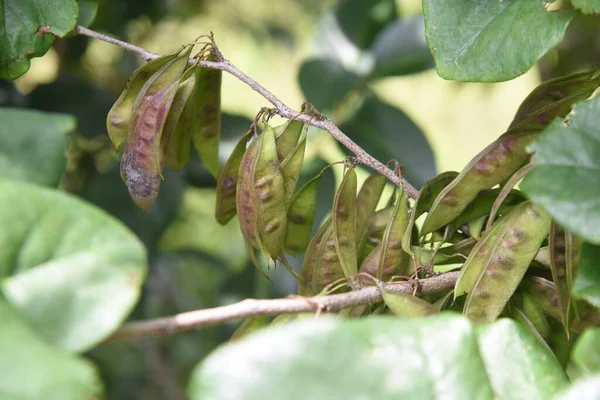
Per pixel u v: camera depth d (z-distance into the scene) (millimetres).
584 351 633
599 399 601
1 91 1008
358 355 617
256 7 1806
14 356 615
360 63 1109
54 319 636
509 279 757
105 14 1194
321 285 797
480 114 2422
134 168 783
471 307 760
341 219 786
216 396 606
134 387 1385
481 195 801
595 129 679
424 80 2184
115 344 1356
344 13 1131
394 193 826
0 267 640
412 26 1070
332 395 610
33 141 708
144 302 1202
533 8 738
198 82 812
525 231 755
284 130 792
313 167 1028
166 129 788
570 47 1338
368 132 1033
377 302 774
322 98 1039
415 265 767
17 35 790
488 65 744
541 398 667
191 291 1436
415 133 1031
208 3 1607
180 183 1061
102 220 654
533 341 678
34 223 647
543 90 786
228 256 1668
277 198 780
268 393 606
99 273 646
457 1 754
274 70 2189
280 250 792
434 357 627
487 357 677
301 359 612
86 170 1117
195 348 1370
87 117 1020
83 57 1217
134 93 794
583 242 685
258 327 759
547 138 676
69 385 610
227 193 813
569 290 744
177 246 1587
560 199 660
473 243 796
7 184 649
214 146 839
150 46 1409
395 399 616
